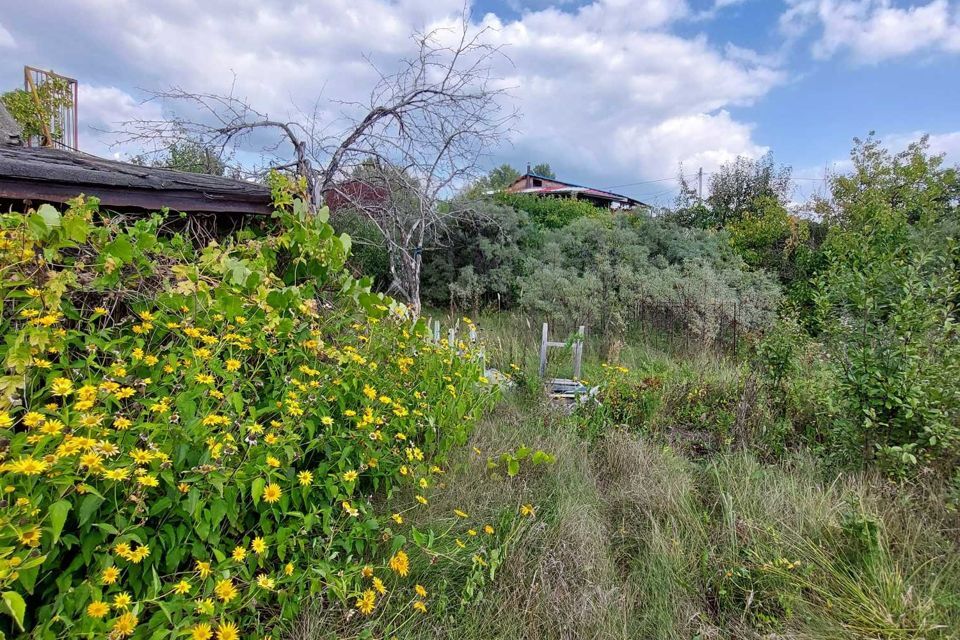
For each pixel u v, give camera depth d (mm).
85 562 1427
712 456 3750
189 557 1749
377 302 3102
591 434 4023
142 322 2295
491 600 2146
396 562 1956
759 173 15445
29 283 2021
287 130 5504
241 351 2322
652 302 8500
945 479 3119
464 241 10859
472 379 3898
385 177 6246
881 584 2283
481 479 3061
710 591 2441
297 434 2102
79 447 1375
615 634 2109
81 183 2846
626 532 2885
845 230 11617
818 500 2930
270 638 1633
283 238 3271
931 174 12906
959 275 3588
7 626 1361
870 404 3371
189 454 1739
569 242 10773
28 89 7082
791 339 4566
